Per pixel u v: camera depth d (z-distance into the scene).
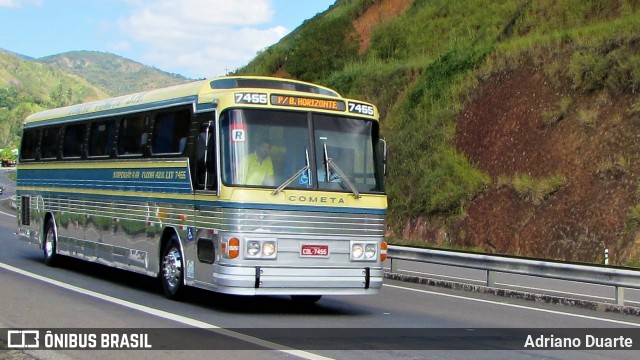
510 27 35.78
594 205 23.84
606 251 21.50
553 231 24.47
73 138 18.94
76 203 18.56
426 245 28.09
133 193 15.86
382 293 16.91
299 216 12.81
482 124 30.30
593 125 25.92
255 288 12.51
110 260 16.86
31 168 21.39
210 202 13.02
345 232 13.15
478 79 32.22
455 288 17.92
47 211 20.20
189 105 14.01
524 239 25.17
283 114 13.05
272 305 14.61
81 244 18.27
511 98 29.77
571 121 26.81
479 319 13.30
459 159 29.97
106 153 17.16
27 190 21.64
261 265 12.55
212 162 13.01
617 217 22.98
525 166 27.38
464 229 27.58
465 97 32.25
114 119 16.94
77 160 18.52
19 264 20.05
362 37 49.31
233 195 12.55
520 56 30.98
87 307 13.28
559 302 15.70
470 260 17.75
